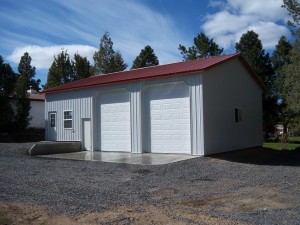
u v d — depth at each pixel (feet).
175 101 57.47
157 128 59.41
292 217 22.54
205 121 54.29
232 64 64.23
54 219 21.95
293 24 89.86
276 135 114.52
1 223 21.20
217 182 35.04
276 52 115.24
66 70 132.57
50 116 79.00
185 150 56.18
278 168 44.45
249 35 113.70
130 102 62.13
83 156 58.39
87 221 21.53
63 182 34.47
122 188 31.83
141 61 138.92
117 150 65.77
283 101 109.19
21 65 161.48
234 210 24.39
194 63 63.10
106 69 148.56
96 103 69.46
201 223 21.15
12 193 29.12
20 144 68.80
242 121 67.41
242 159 53.16
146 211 23.81
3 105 87.76
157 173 40.32
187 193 29.91
